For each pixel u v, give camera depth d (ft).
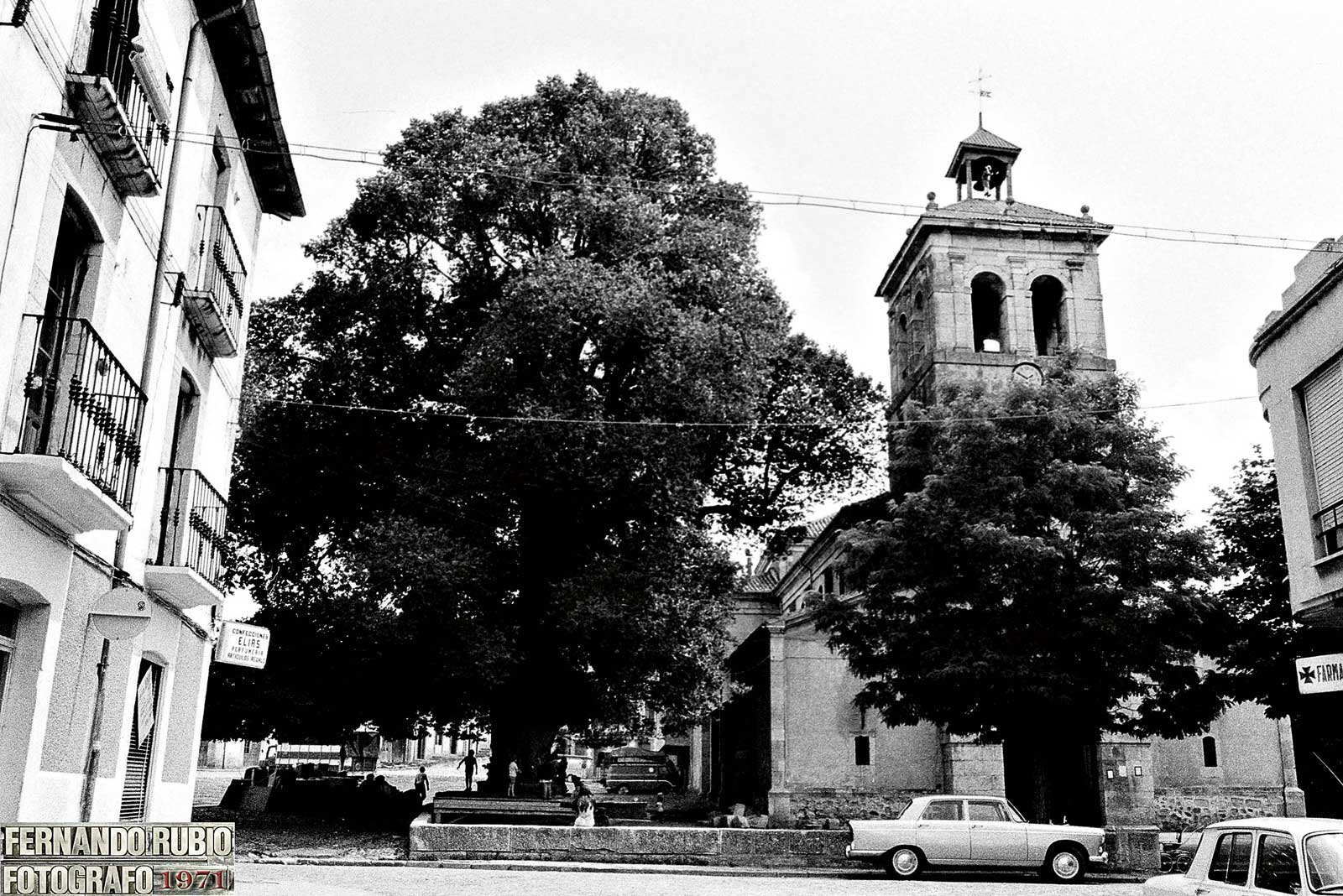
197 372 48.67
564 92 96.63
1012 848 63.93
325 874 57.16
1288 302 49.90
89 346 33.35
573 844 69.46
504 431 81.87
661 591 85.46
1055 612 71.00
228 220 51.44
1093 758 101.19
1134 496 73.10
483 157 87.40
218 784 146.41
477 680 83.56
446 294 97.19
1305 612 48.32
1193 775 105.40
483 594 83.61
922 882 61.16
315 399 92.12
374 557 80.02
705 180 101.24
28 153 29.76
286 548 95.14
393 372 93.04
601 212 87.66
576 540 91.50
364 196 90.17
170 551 44.19
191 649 51.03
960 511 73.05
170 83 40.86
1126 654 69.31
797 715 106.22
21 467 28.84
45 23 30.37
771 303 97.96
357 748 166.20
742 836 70.38
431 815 77.20
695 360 82.89
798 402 97.66
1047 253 122.72
